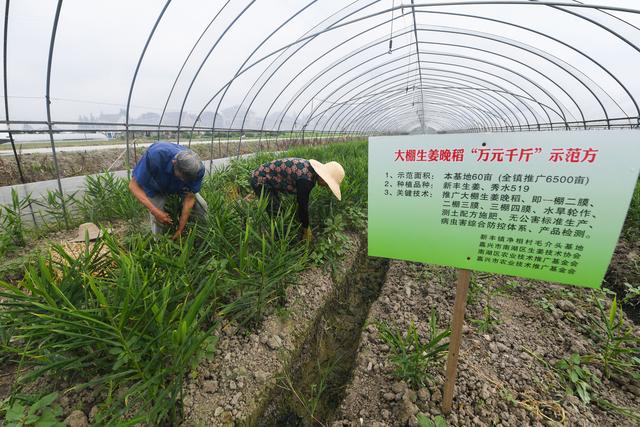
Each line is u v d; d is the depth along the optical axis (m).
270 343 1.98
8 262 2.68
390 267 3.01
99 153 8.69
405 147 1.10
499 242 1.10
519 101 10.72
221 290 2.05
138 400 1.50
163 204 2.67
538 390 1.61
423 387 1.62
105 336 1.40
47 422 1.30
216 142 11.70
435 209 1.15
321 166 2.68
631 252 2.94
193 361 1.65
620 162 0.85
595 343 1.91
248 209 2.61
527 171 0.96
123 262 1.55
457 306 1.26
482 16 5.45
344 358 2.19
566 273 1.04
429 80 11.58
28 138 6.80
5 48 3.88
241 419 1.57
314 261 2.83
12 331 1.58
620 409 1.48
